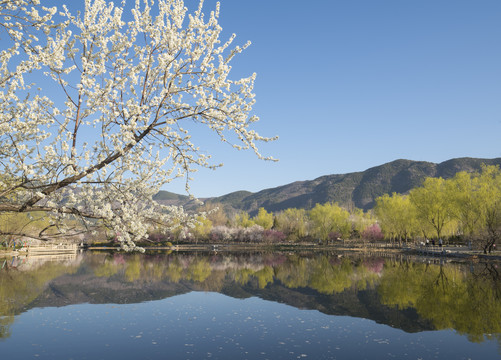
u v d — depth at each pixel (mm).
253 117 7664
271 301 23703
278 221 113000
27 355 13148
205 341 14992
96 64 7117
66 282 31312
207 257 61688
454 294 23953
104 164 6594
